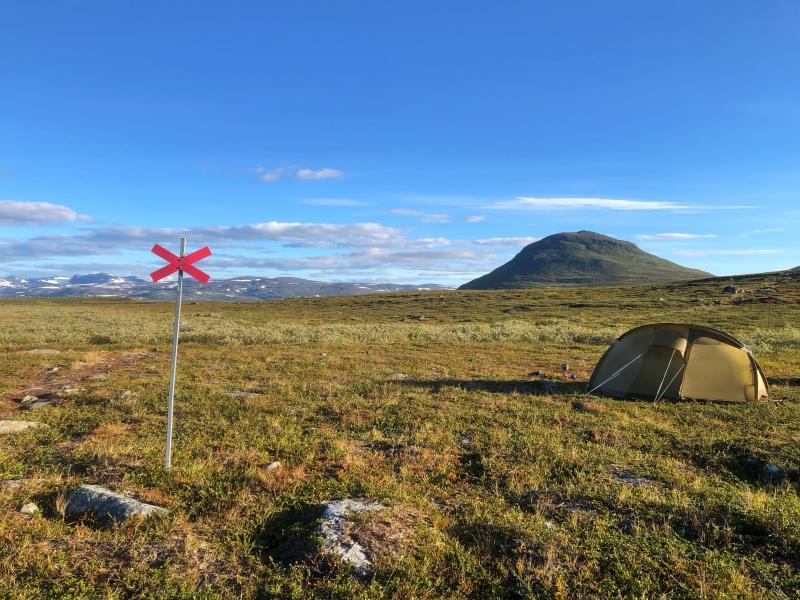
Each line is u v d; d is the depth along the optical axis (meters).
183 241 7.43
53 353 22.02
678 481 7.29
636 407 12.10
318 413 11.55
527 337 31.39
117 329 36.06
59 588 4.27
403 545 5.01
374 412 11.41
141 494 6.39
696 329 13.23
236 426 10.12
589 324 44.41
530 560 4.84
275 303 97.94
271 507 6.03
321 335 31.66
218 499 6.27
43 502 6.14
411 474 7.52
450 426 10.28
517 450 8.70
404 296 94.19
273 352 23.05
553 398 13.05
